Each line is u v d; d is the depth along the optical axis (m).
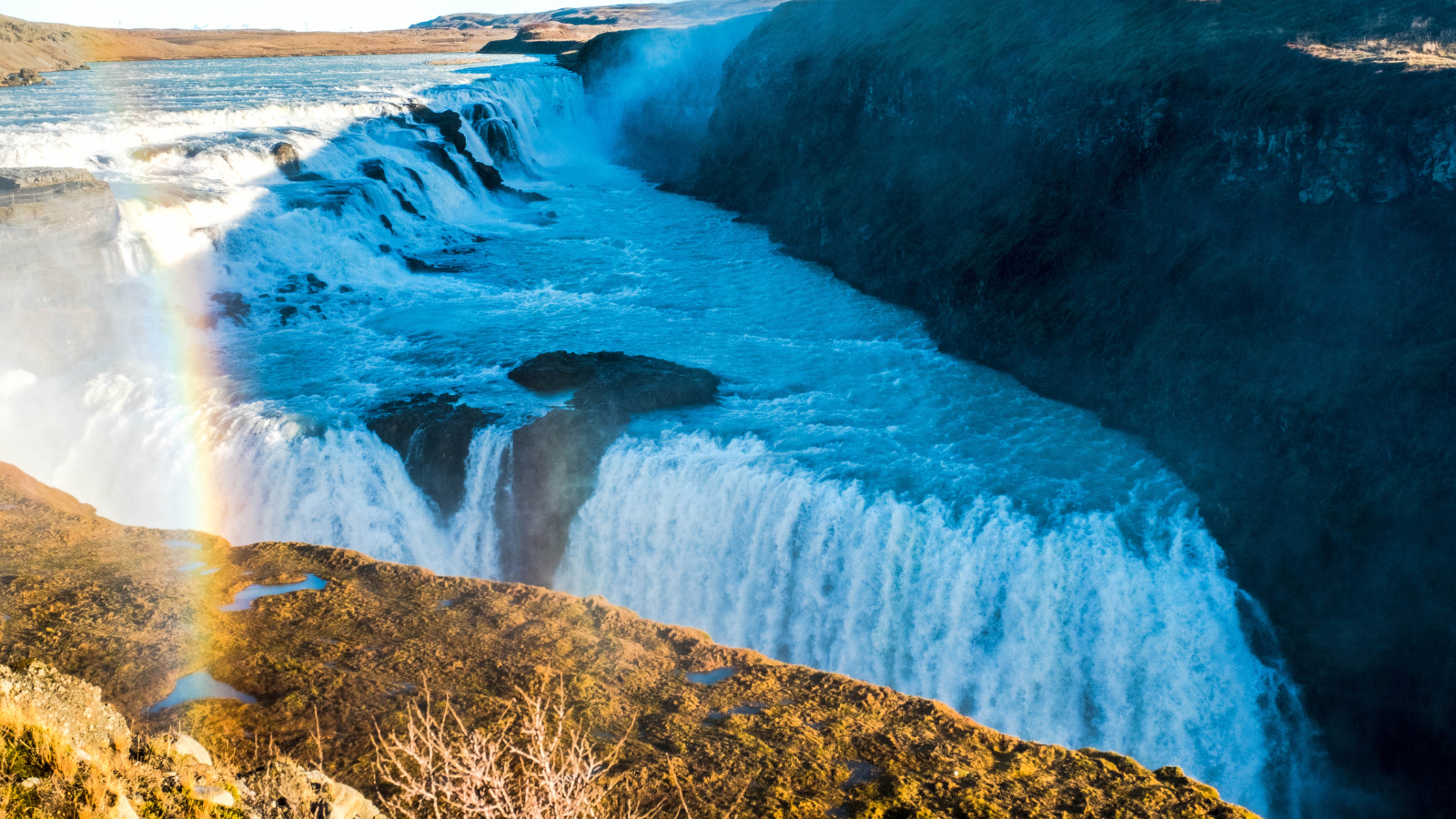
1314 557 17.69
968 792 6.04
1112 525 19.44
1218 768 17.97
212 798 4.91
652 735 6.61
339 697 7.06
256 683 7.25
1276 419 19.66
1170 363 22.80
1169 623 18.52
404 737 6.57
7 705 4.67
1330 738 17.08
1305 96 21.39
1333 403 18.75
